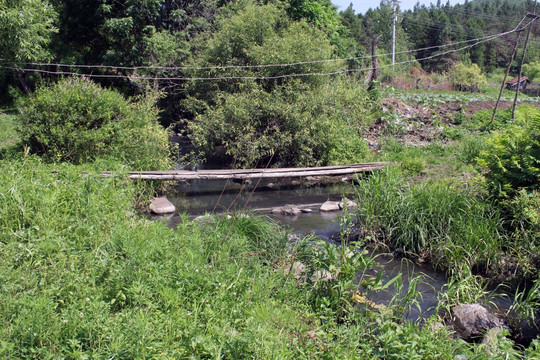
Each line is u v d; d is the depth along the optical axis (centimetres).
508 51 6162
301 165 1373
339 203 1041
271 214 980
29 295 391
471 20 6862
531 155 713
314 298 499
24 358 322
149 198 1023
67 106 1021
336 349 369
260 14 1712
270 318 406
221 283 446
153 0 2077
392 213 793
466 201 750
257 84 1548
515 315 539
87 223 572
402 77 3684
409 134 1695
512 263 655
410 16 6850
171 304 400
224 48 1677
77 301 391
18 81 2247
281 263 620
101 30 2386
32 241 497
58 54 2112
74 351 314
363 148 1441
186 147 1803
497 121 1802
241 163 1406
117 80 2402
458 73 3891
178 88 1997
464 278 620
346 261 505
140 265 440
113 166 910
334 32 2936
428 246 745
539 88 4497
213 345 341
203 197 1113
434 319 455
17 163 739
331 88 1570
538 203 665
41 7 1487
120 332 345
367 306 505
